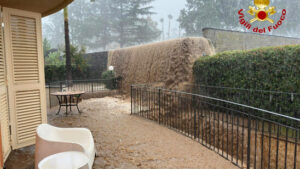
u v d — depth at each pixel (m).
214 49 10.09
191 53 8.82
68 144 2.21
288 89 5.49
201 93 8.11
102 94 9.81
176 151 3.22
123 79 12.21
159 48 10.33
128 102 8.55
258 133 4.89
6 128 2.79
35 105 3.27
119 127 4.50
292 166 4.32
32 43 3.20
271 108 5.82
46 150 2.24
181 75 8.71
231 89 6.95
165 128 4.55
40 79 3.32
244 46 11.53
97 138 3.71
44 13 3.55
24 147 3.12
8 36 2.88
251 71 6.42
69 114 5.72
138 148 3.27
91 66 15.92
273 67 5.86
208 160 2.96
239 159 5.06
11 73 2.93
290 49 5.49
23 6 2.95
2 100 2.66
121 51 13.41
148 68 10.79
